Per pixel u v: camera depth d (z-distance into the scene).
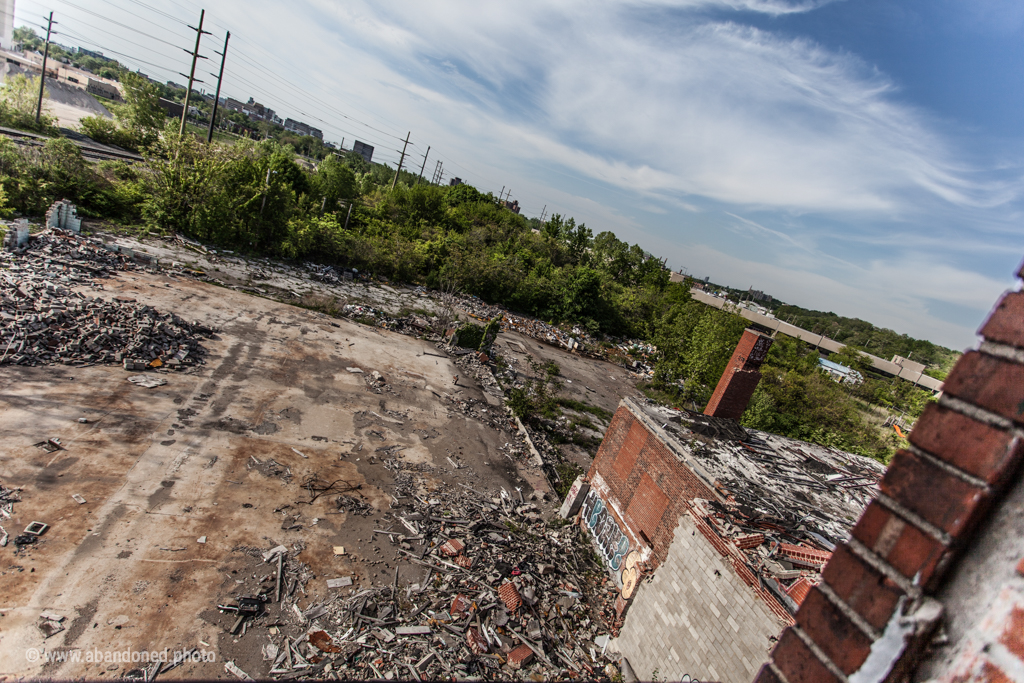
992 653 1.65
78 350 15.71
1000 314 1.81
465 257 46.00
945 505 1.83
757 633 7.86
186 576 9.88
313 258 38.03
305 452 15.02
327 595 10.43
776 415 26.91
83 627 8.38
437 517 13.84
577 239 75.31
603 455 16.03
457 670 9.58
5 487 10.38
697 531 9.72
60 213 25.50
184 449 13.38
